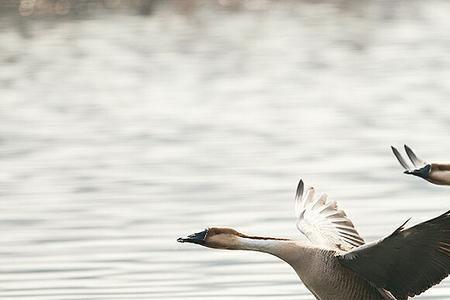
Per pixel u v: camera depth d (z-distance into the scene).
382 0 47.22
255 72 33.62
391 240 9.95
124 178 20.73
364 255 10.21
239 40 38.88
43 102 29.92
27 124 26.92
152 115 27.62
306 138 24.16
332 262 10.48
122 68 34.72
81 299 13.60
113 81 32.75
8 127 26.62
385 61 34.53
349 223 11.38
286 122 26.11
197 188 19.69
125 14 43.94
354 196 18.75
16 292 13.96
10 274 14.75
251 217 17.52
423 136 23.84
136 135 25.09
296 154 22.45
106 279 14.40
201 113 27.72
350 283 10.50
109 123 26.72
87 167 21.81
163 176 20.78
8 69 34.94
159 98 29.98
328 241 11.09
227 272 14.56
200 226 17.05
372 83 31.19
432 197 18.50
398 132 24.42
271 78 32.59
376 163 21.38
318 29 40.84
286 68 34.06
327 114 27.02
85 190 19.81
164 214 17.84
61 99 30.22
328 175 20.48
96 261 15.24
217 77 33.06
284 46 37.78
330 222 11.38
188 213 17.88
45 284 14.27
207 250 15.63
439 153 22.09
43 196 19.44
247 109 28.08
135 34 39.91
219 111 27.94
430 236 9.85
